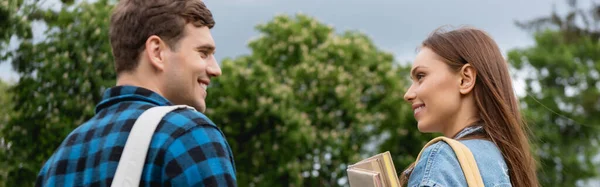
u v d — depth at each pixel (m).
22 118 13.06
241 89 19.05
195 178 1.80
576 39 29.34
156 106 1.91
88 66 13.20
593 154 27.75
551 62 29.45
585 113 28.59
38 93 13.11
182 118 1.86
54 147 13.16
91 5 13.51
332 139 20.31
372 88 22.28
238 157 18.89
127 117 1.88
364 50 22.95
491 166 2.04
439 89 2.15
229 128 18.80
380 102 22.19
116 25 1.99
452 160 2.00
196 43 1.98
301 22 23.75
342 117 21.25
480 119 2.16
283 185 18.97
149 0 1.97
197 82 1.99
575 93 29.16
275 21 23.09
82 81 13.16
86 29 13.22
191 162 1.80
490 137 2.12
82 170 1.88
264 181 18.81
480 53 2.16
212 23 2.03
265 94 19.09
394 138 21.92
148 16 1.95
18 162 12.84
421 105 2.18
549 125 27.95
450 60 2.15
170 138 1.82
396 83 22.47
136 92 1.94
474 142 2.09
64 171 1.92
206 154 1.82
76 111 13.19
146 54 1.95
